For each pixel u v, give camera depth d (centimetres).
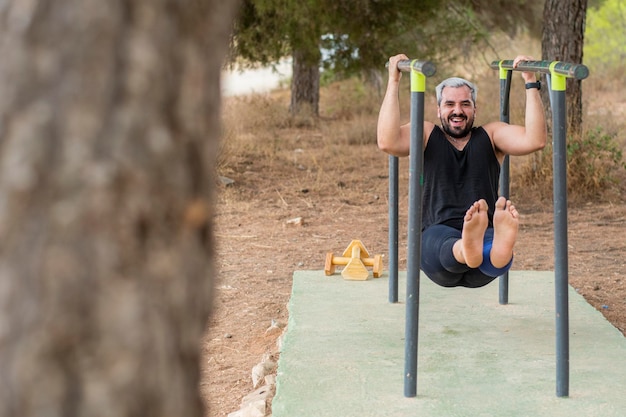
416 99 356
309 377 395
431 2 1235
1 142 123
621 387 381
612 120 1245
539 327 475
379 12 1236
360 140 1398
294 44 1260
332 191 1034
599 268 685
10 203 123
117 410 127
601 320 490
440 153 426
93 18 123
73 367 125
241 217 903
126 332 127
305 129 1571
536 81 425
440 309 512
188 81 130
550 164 966
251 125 1565
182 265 132
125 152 125
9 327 124
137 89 125
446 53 1475
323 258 740
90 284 125
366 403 364
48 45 123
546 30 957
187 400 136
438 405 362
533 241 787
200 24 132
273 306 603
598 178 957
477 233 372
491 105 1397
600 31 1870
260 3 1188
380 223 874
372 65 1330
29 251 123
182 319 134
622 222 852
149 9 125
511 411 355
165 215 129
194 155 133
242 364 493
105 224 124
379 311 510
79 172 123
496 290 556
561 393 370
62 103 123
